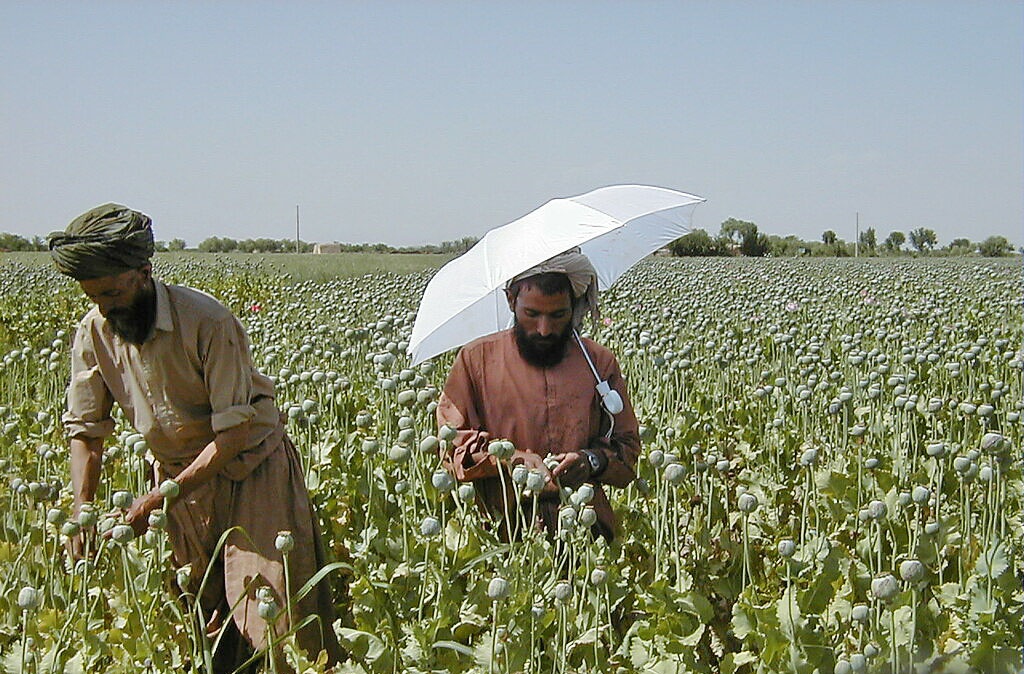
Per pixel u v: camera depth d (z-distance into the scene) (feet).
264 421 13.51
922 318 40.78
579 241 13.99
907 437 20.38
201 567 14.02
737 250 224.74
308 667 12.01
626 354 28.58
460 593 13.07
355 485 17.30
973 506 17.78
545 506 14.46
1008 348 30.66
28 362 32.99
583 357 15.05
